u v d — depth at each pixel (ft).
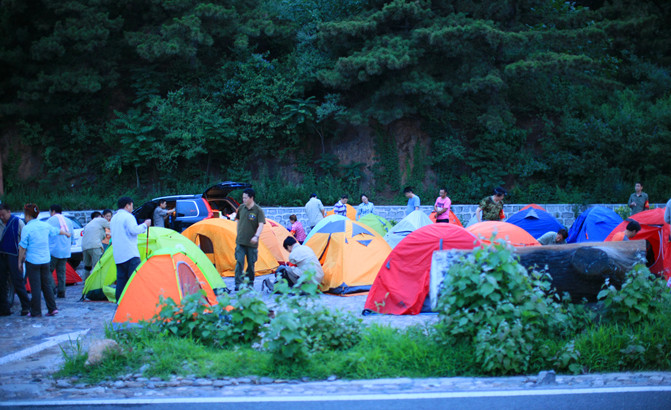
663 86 95.20
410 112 78.38
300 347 20.26
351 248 36.86
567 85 93.25
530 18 86.07
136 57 81.66
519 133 85.51
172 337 22.58
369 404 17.12
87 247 43.04
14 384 19.48
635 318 22.13
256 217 35.94
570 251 24.50
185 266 27.91
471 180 83.66
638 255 24.49
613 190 82.12
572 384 19.16
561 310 22.88
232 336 22.48
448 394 17.97
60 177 77.92
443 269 26.20
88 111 80.28
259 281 41.37
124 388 19.21
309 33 83.76
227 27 78.89
